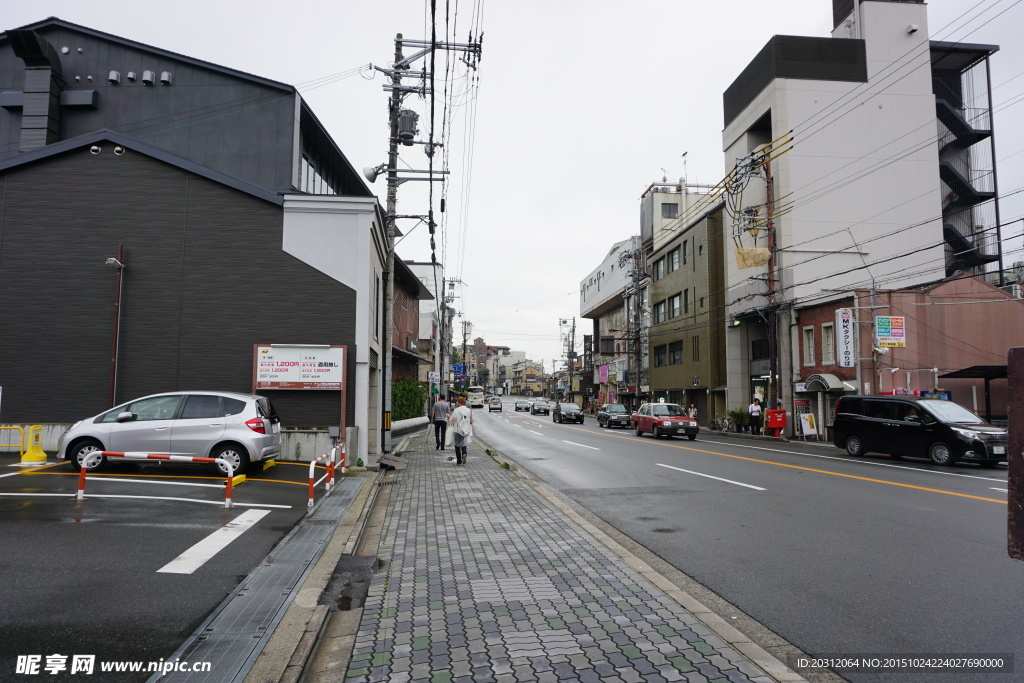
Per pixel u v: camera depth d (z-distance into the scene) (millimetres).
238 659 3977
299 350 14625
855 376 25125
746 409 34906
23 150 22422
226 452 11352
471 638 4465
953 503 9961
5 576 5480
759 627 4770
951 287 25422
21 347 14477
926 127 33312
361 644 4387
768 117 34094
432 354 51250
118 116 23312
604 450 20641
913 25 33781
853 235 32375
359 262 15203
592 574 6082
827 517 8859
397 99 17578
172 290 14852
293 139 22969
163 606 4922
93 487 9812
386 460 15438
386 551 7105
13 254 14695
